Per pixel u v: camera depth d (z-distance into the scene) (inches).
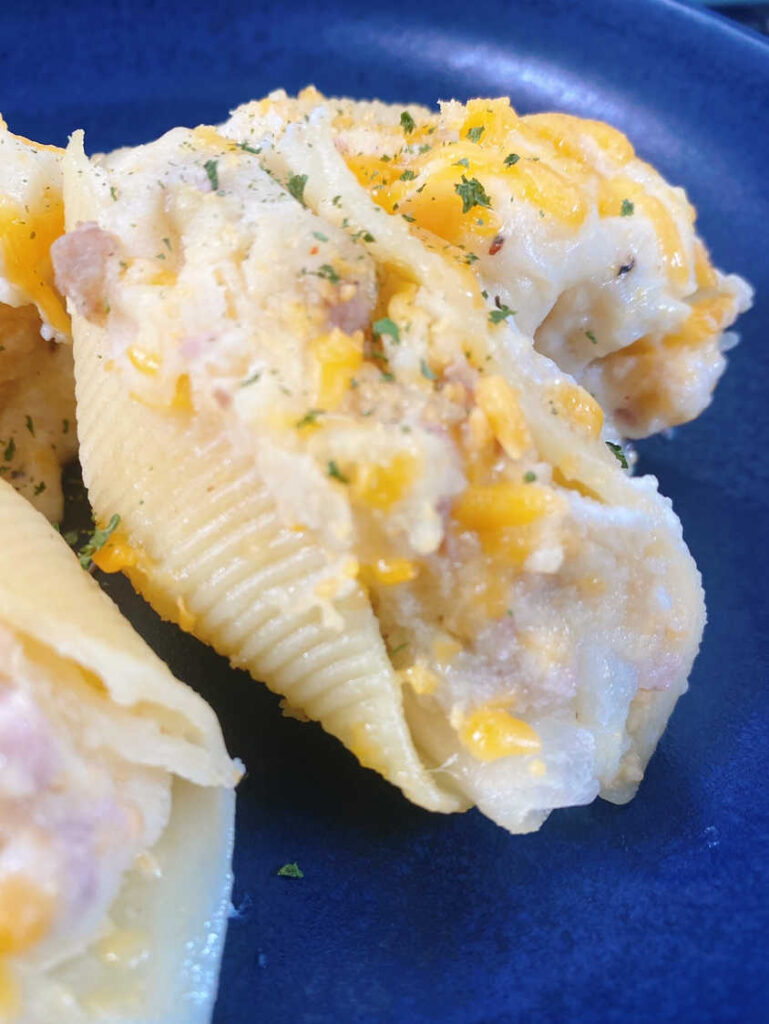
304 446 2.7
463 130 3.9
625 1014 2.9
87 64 5.3
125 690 2.9
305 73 5.5
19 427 4.1
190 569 3.1
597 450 3.2
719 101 5.2
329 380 2.8
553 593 3.1
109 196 3.3
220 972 3.0
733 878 3.2
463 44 5.5
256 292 2.9
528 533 2.9
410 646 3.1
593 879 3.3
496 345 3.0
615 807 3.4
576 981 3.0
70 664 2.9
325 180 3.3
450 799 3.1
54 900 2.8
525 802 3.1
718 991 2.9
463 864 3.3
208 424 3.0
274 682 3.2
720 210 5.1
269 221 3.1
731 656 3.8
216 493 3.0
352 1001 3.0
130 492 3.2
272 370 2.8
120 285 3.1
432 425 2.8
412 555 2.9
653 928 3.1
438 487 2.8
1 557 2.9
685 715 3.7
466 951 3.1
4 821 2.8
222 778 3.0
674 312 4.0
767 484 4.4
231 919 3.1
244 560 3.0
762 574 4.1
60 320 3.7
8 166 3.7
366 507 2.8
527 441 2.9
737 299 4.4
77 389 3.6
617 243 3.8
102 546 3.3
